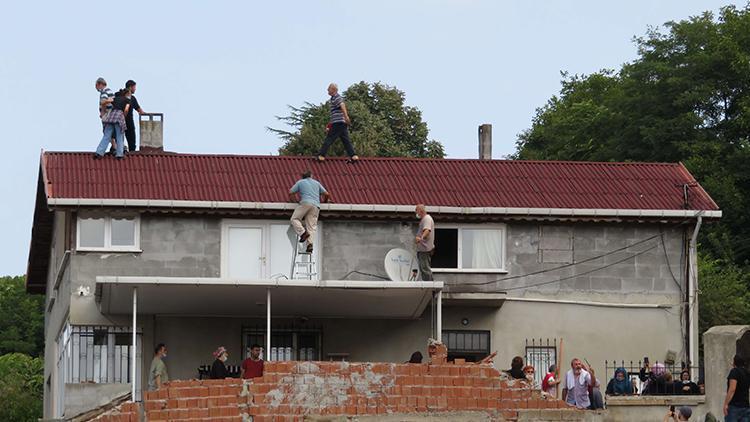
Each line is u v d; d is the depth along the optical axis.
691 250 48.84
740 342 39.62
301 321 46.84
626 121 77.12
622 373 42.00
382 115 90.56
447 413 36.91
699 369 47.78
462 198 48.41
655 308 48.53
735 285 62.44
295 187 46.19
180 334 45.91
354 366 37.69
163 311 45.28
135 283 41.06
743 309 61.19
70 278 45.78
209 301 43.78
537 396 38.16
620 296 48.53
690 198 49.56
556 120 86.06
